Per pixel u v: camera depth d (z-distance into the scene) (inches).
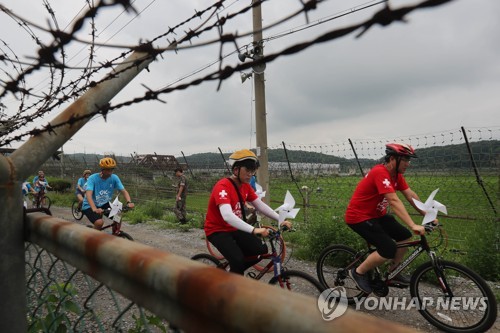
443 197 246.7
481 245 177.0
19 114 58.7
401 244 133.5
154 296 28.1
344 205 259.6
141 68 52.5
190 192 513.7
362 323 16.1
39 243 48.1
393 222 138.6
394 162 133.4
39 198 513.7
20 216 48.5
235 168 128.0
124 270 30.5
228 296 21.0
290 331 17.7
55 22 37.4
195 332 24.0
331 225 215.9
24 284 49.8
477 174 214.4
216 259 147.6
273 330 18.4
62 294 56.1
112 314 127.3
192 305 23.5
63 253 42.9
